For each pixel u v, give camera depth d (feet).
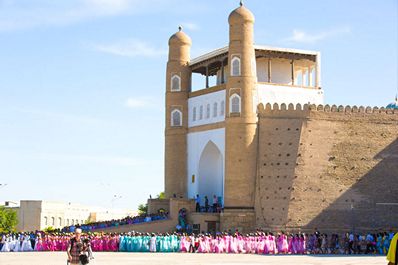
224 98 173.47
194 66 189.67
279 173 163.63
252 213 162.20
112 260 108.78
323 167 165.07
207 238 141.90
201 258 117.80
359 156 167.63
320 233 159.02
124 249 141.69
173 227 163.63
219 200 179.52
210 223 164.04
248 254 138.41
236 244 142.82
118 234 147.54
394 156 169.37
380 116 170.91
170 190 186.60
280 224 160.45
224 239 142.31
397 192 167.63
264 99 174.09
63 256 121.70
